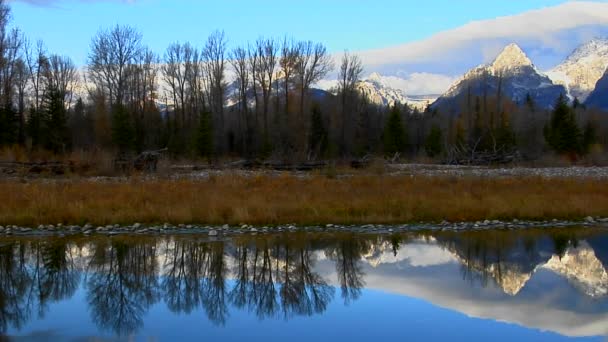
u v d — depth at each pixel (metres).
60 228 17.45
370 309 9.59
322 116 62.50
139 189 21.77
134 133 51.16
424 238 16.58
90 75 63.25
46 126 47.91
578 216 19.72
